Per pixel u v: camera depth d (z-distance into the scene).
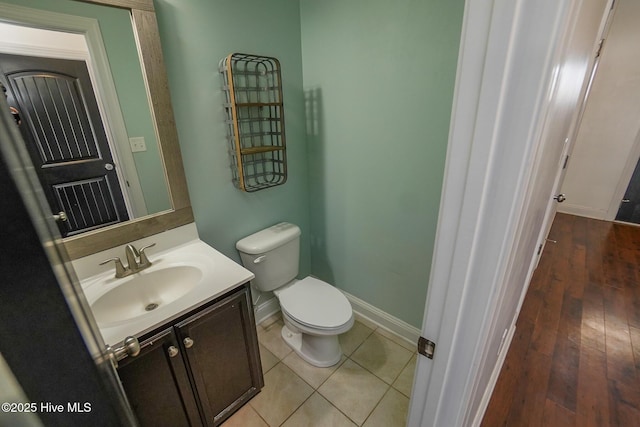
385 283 1.93
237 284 1.21
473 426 1.15
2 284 0.24
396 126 1.54
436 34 1.28
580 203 3.74
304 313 1.60
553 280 2.45
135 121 1.23
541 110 0.38
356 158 1.78
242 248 1.70
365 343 1.91
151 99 1.25
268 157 1.80
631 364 1.66
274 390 1.59
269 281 1.79
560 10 0.33
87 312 0.41
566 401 1.46
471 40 0.39
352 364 1.75
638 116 3.16
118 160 1.22
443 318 0.57
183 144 1.43
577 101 1.44
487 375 1.17
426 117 1.42
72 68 1.06
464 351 0.57
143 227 1.34
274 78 1.69
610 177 3.47
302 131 1.96
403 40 1.38
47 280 0.27
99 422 0.34
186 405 1.20
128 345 0.78
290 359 1.79
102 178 1.19
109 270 1.26
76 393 0.31
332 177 1.96
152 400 1.08
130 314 1.22
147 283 1.27
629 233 3.26
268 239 1.76
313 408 1.49
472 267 0.50
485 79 0.39
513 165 0.41
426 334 0.62
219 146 1.56
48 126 1.04
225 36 1.45
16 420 0.27
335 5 1.56
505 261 0.47
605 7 1.50
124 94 1.18
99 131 1.15
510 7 0.35
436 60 1.31
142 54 1.19
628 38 3.02
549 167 0.88
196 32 1.36
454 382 0.62
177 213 1.44
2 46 0.92
